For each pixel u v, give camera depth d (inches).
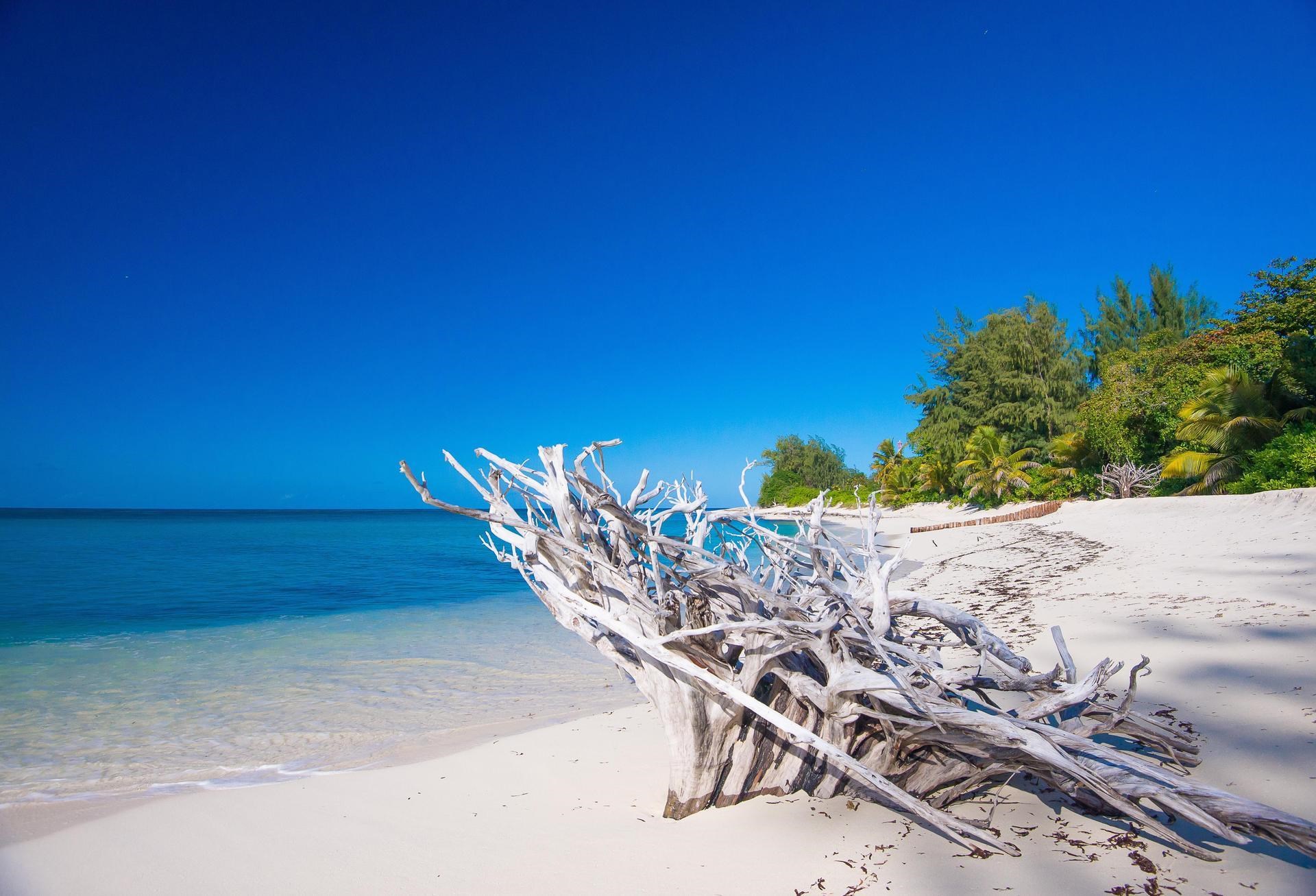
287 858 150.9
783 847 135.9
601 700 298.8
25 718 280.4
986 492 1510.8
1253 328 918.4
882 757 151.6
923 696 142.6
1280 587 323.6
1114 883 114.2
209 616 577.6
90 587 797.2
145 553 1407.5
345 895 132.8
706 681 138.7
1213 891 109.7
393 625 530.3
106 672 367.6
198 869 148.1
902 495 2107.5
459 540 1947.6
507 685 333.4
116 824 173.3
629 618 153.0
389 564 1162.0
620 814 162.1
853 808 149.9
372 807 178.5
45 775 217.3
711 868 131.4
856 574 184.7
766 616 157.1
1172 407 970.1
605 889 127.3
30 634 488.4
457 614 592.7
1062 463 1365.7
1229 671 212.5
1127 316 1742.1
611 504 149.0
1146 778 121.7
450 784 193.0
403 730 261.3
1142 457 1095.6
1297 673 203.3
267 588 799.1
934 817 127.0
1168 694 198.2
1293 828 104.9
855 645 159.5
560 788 185.0
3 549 1483.8
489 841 152.7
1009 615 363.3
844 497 2440.9
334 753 235.8
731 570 150.3
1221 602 311.9
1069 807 143.8
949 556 805.9
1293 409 818.8
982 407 1753.2
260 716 282.0
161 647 438.0
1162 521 697.0
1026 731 127.3
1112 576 442.6
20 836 168.4
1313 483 679.1
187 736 257.6
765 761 154.9
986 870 121.4
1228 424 804.6
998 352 1744.6
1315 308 815.7
